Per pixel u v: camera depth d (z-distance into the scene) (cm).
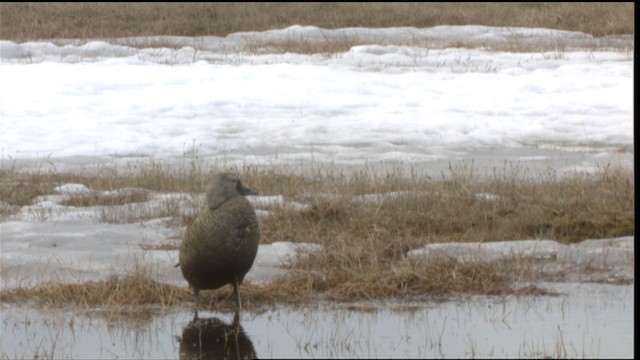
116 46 3253
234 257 1038
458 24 3981
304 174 1725
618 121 2223
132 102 2397
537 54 3184
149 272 1188
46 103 2362
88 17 3928
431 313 1059
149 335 1009
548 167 1784
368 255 1216
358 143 2045
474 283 1138
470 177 1631
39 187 1619
